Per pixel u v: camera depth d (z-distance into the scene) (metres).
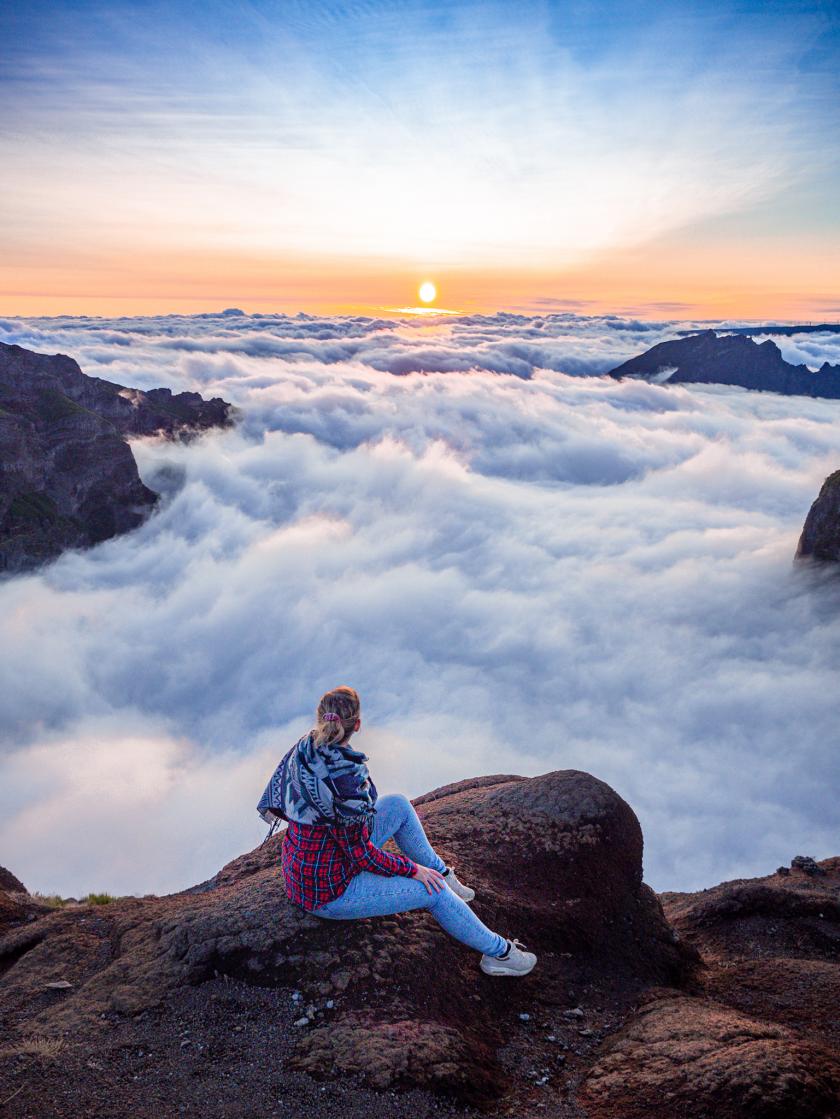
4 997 5.24
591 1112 4.23
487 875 6.27
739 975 6.43
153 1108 3.96
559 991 5.57
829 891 8.95
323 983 4.82
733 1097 4.08
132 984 5.01
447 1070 4.28
